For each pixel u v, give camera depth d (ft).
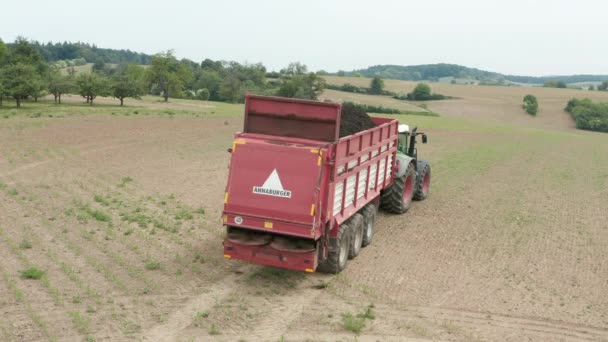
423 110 329.11
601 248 42.88
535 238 44.75
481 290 32.99
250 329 26.35
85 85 200.95
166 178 60.29
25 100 199.72
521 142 142.20
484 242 42.86
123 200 49.03
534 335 27.37
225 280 32.45
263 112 33.45
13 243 35.68
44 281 29.84
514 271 36.65
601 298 32.76
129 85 207.00
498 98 407.03
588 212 55.52
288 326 26.86
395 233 44.06
